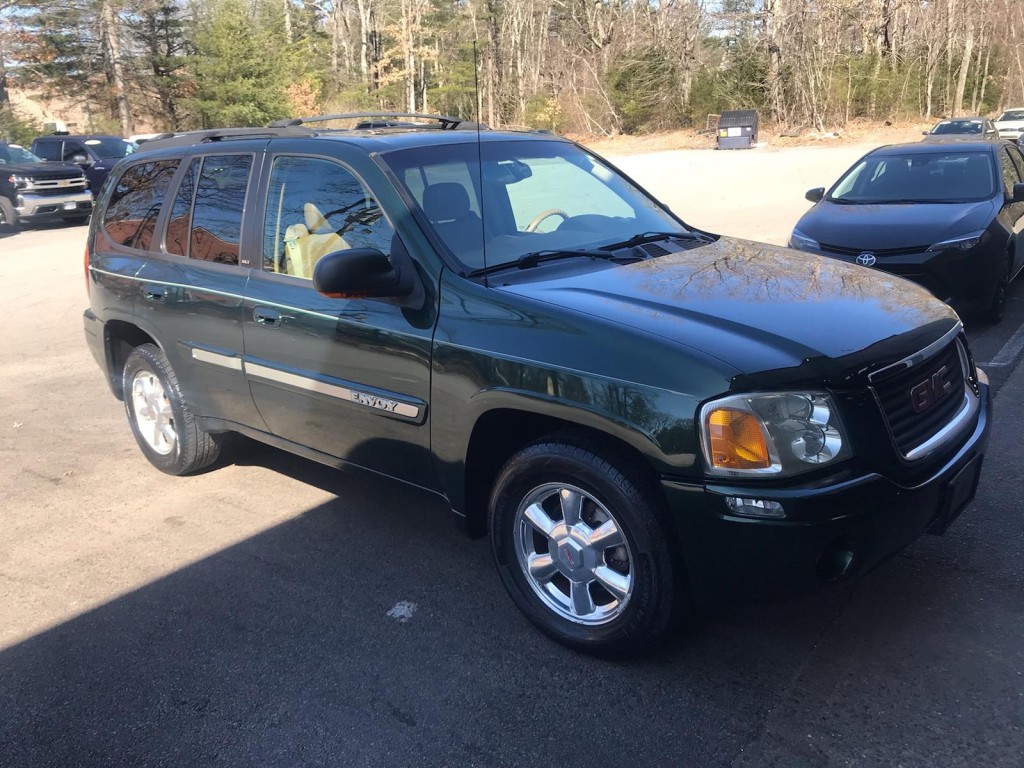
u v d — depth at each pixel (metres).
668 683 3.13
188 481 5.25
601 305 3.23
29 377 7.73
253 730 3.04
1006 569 3.69
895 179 8.38
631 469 3.01
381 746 2.92
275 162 4.24
